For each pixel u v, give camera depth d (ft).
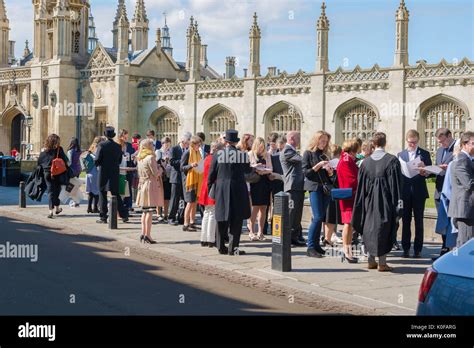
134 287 35.73
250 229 53.98
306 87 147.02
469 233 36.78
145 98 177.99
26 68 195.72
